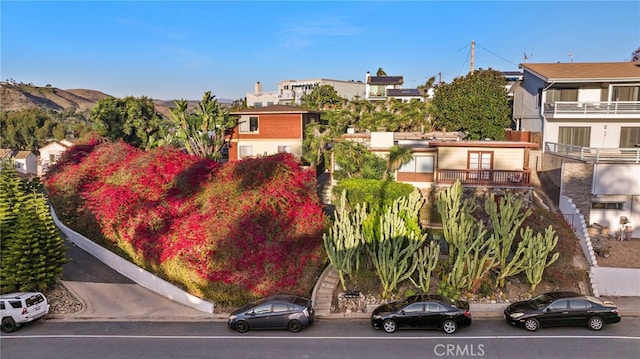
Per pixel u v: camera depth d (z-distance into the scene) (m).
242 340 17.56
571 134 33.94
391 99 55.25
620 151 29.17
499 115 41.22
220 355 16.16
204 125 41.00
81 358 16.23
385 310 18.31
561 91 34.28
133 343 17.53
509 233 20.97
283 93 85.00
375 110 53.44
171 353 16.47
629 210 25.75
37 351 17.00
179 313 20.77
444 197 22.41
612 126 33.19
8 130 84.44
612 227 25.95
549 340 16.62
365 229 22.45
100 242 28.05
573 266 21.03
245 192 23.91
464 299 20.02
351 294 20.50
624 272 20.41
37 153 75.44
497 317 19.27
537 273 19.83
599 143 33.53
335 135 40.38
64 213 31.95
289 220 23.22
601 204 25.98
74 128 89.38
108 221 26.91
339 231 22.06
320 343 17.00
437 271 21.58
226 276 20.95
